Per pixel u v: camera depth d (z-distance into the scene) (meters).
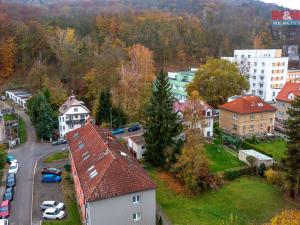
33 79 96.81
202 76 81.38
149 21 134.12
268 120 70.19
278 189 48.38
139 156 56.03
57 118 76.44
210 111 65.94
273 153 59.38
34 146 65.06
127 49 105.19
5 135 71.06
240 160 56.72
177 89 99.31
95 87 86.94
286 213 33.00
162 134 51.47
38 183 47.81
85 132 49.84
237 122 67.69
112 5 180.88
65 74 97.69
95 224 33.75
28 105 83.19
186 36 137.62
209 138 66.38
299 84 78.38
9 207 40.50
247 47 146.00
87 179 36.41
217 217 40.78
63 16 129.50
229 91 80.94
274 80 104.50
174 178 49.25
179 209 42.09
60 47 101.31
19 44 109.81
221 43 140.50
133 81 78.69
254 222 40.88
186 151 46.09
